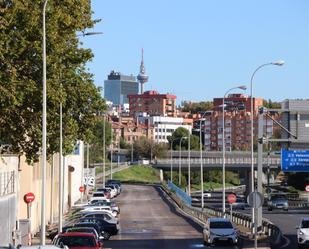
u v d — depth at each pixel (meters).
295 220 91.75
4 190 49.94
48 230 68.56
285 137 64.69
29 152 48.00
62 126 53.00
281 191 191.62
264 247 51.50
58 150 53.81
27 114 43.88
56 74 42.91
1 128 43.69
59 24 43.75
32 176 65.50
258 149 60.75
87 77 52.16
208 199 171.50
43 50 39.69
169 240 60.53
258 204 40.62
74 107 54.06
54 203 89.06
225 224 55.34
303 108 62.84
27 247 27.66
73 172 114.56
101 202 88.56
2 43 37.81
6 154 51.31
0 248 26.47
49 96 42.09
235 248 52.44
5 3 40.06
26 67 41.19
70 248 35.09
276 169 158.00
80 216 72.12
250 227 67.94
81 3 45.97
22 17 39.75
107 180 163.88
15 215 53.66
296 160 75.25
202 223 82.19
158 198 132.62
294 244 56.34
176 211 103.94
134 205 115.00
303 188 194.62
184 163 179.38
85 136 56.75
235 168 171.88
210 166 175.88
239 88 81.31
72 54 46.34
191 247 53.97
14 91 38.75
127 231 70.69
